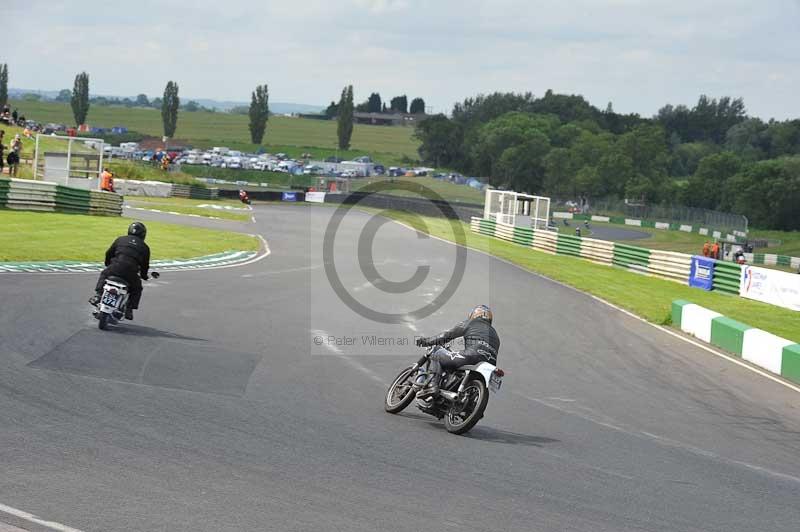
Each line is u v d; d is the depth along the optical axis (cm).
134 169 13862
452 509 1349
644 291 6050
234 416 1869
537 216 11531
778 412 2627
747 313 5125
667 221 18712
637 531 1338
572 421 2253
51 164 9431
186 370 2320
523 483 1565
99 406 1814
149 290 3853
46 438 1527
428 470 1586
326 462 1564
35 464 1370
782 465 1989
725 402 2712
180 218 9119
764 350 3416
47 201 7044
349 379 2503
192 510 1226
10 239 5053
